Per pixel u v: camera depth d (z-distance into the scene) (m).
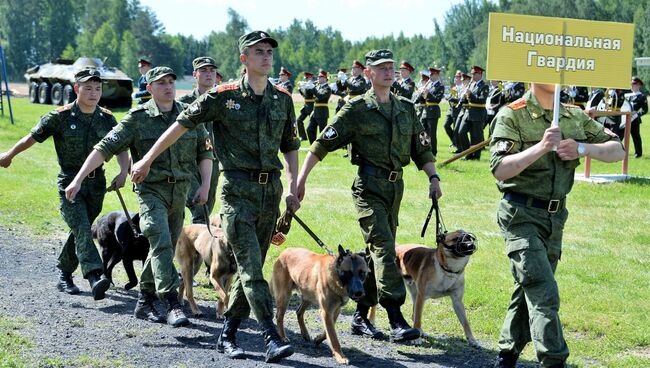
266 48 5.59
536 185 5.03
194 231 7.28
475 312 7.39
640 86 20.48
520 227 5.05
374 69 6.25
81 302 7.36
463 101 19.02
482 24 101.69
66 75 36.56
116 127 6.77
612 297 7.67
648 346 6.47
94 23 118.81
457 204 12.90
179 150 6.81
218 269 6.92
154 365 5.48
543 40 4.95
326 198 13.39
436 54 108.62
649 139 25.89
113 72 36.09
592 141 5.25
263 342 6.29
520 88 18.81
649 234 10.74
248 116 5.57
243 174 5.61
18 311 6.82
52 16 107.94
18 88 62.22
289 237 10.16
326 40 120.25
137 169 5.73
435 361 6.00
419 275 6.55
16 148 7.51
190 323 6.70
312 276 6.11
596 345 6.45
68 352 5.68
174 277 6.64
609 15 83.31
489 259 9.20
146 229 6.69
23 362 5.34
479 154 18.64
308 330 6.81
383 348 6.31
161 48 115.31
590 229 11.09
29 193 13.30
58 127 7.48
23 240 10.11
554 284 4.95
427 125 20.03
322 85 21.17
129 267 7.86
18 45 105.94
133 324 6.63
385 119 6.25
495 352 6.27
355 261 5.73
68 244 7.69
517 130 5.03
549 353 4.85
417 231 10.80
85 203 7.59
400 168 6.37
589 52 5.00
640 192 14.16
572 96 20.73
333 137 6.27
